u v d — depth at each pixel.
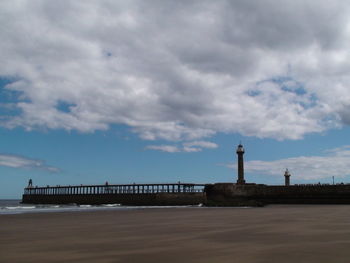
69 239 15.01
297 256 10.56
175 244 13.24
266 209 46.69
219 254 11.05
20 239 15.13
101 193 89.44
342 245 12.55
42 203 109.75
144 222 24.31
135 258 10.63
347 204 65.19
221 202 70.75
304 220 24.59
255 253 11.12
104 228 19.97
